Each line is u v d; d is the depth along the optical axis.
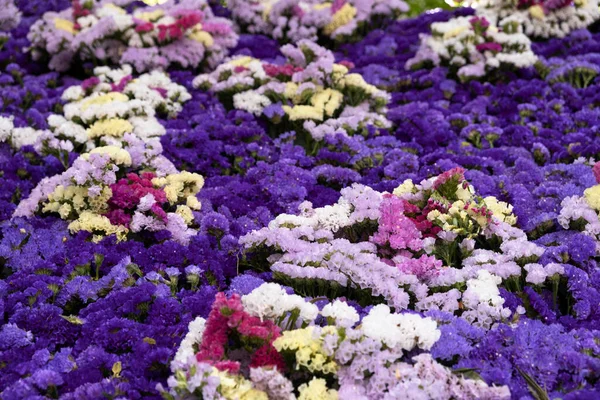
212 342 3.71
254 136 7.07
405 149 6.94
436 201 5.20
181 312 4.43
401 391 3.52
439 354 3.91
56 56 9.09
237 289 4.54
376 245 5.09
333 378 3.75
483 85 8.18
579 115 7.34
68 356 4.11
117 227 5.29
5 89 8.23
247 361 3.80
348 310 3.92
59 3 10.83
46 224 5.61
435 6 12.94
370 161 6.65
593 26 10.15
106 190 5.37
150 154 6.03
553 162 6.76
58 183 5.77
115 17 8.63
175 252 5.00
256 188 6.11
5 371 4.12
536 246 4.77
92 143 6.82
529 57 8.28
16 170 6.42
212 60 9.15
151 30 8.76
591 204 5.12
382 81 8.60
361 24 10.20
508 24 8.61
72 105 7.29
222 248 5.15
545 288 4.77
